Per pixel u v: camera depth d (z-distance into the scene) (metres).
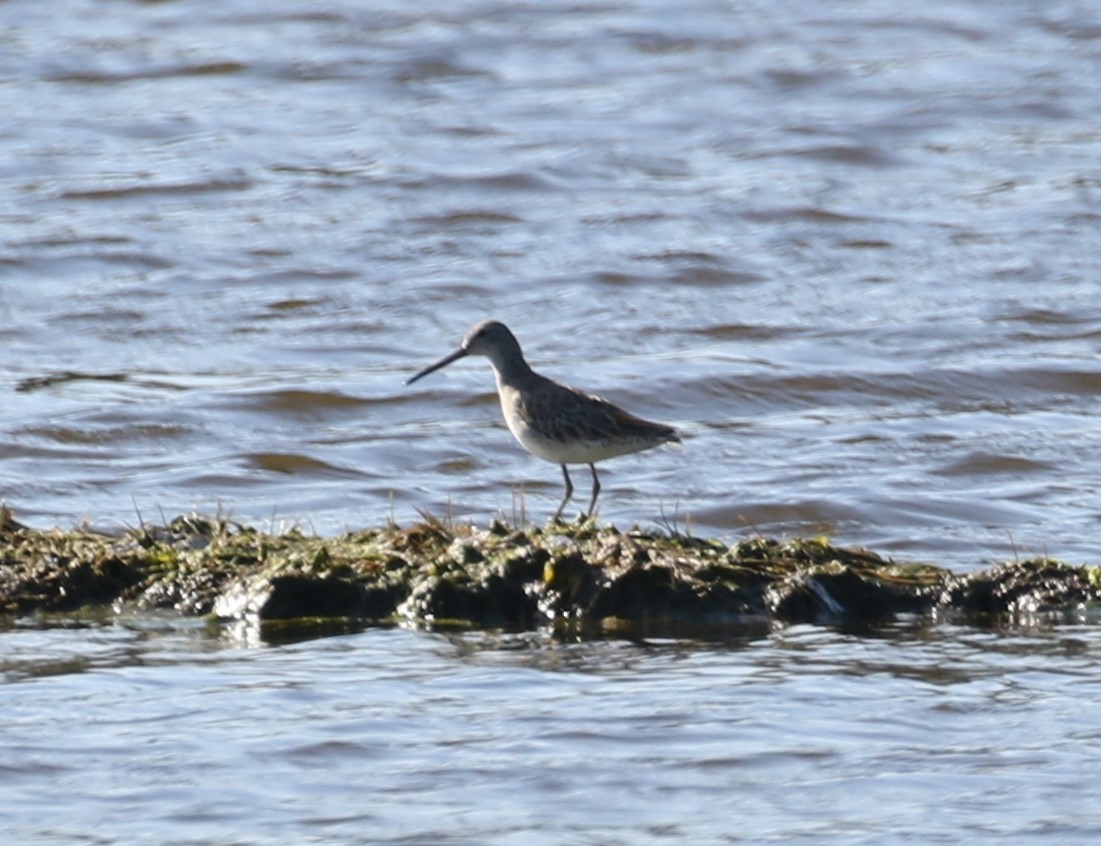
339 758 9.48
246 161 28.23
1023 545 15.11
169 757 9.46
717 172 28.20
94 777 9.22
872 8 35.78
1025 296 23.33
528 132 29.72
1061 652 11.16
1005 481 17.34
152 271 24.02
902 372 20.67
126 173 27.58
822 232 25.66
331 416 19.48
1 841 8.48
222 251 24.69
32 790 9.05
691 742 9.69
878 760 9.45
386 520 15.28
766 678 10.67
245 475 17.38
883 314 22.77
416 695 10.38
